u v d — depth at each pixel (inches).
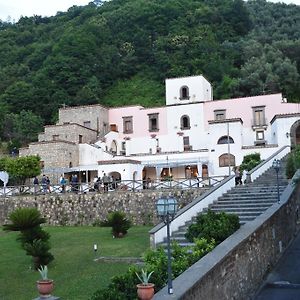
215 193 864.3
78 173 1712.6
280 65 2728.8
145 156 1743.4
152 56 3011.8
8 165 1568.7
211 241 515.2
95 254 735.1
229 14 3447.3
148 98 2704.2
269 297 499.5
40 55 3245.6
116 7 3764.8
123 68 2982.3
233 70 2839.6
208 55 2928.2
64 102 2684.5
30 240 717.9
